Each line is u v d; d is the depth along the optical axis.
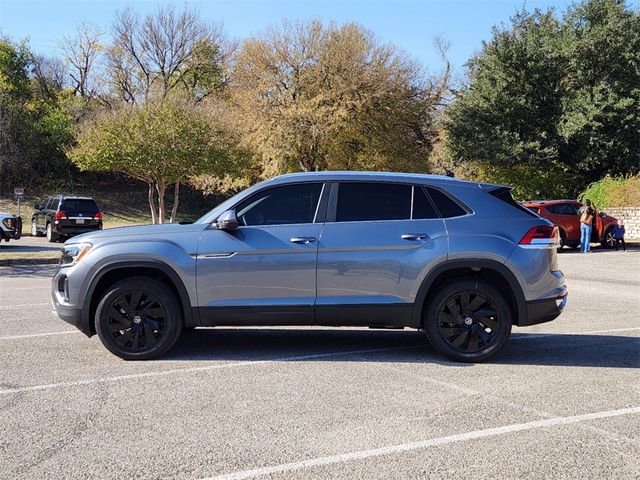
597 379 5.82
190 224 6.63
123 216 46.38
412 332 8.10
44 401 5.11
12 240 27.36
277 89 36.41
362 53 35.88
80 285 6.43
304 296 6.36
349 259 6.33
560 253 22.05
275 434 4.37
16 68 49.03
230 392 5.35
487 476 3.70
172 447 4.14
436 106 44.12
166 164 30.05
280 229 6.42
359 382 5.66
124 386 5.53
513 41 34.78
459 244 6.33
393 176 6.62
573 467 3.84
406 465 3.86
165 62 51.94
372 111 35.75
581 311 9.77
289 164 36.91
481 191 6.61
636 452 4.08
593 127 32.28
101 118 30.36
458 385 5.59
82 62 56.62
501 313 6.34
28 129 46.72
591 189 31.72
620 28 32.97
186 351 6.91
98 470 3.78
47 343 7.31
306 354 6.78
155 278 6.58
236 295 6.37
